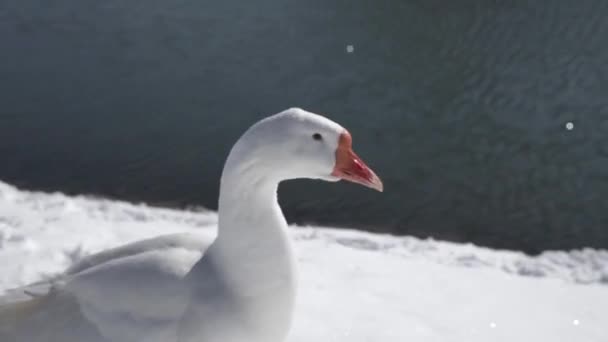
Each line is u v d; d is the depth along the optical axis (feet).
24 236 21.17
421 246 23.00
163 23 52.75
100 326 12.47
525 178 35.09
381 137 39.27
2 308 13.00
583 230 30.63
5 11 52.95
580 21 55.57
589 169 36.01
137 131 37.63
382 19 55.57
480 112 42.55
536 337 18.19
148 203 30.60
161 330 12.33
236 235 12.48
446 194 33.19
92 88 42.57
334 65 48.03
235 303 12.55
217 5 56.24
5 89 41.70
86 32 50.49
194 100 41.96
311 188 32.14
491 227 30.60
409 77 47.03
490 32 53.93
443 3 58.39
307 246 22.34
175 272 12.56
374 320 18.35
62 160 33.99
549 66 48.80
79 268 13.34
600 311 19.56
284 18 54.85
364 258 21.75
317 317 18.30
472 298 19.86
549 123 41.14
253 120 40.06
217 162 34.71
